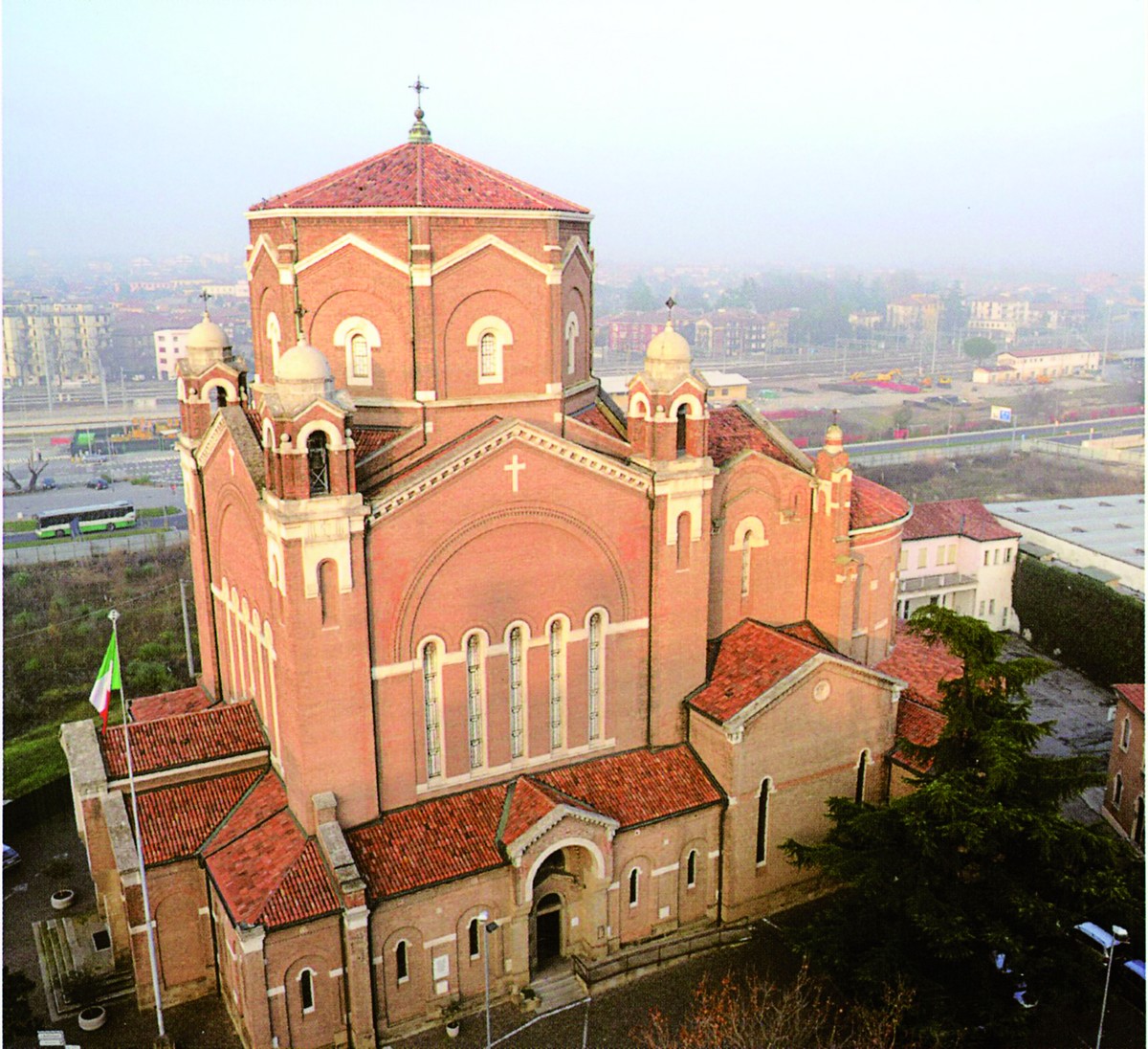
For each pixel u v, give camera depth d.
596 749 45.19
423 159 43.41
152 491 135.12
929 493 137.00
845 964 37.41
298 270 41.66
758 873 46.25
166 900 41.03
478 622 41.25
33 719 73.56
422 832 40.25
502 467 40.25
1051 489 139.75
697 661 46.66
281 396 36.09
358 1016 38.16
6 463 149.12
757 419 53.75
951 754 40.09
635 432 44.81
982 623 40.16
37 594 93.81
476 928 40.50
